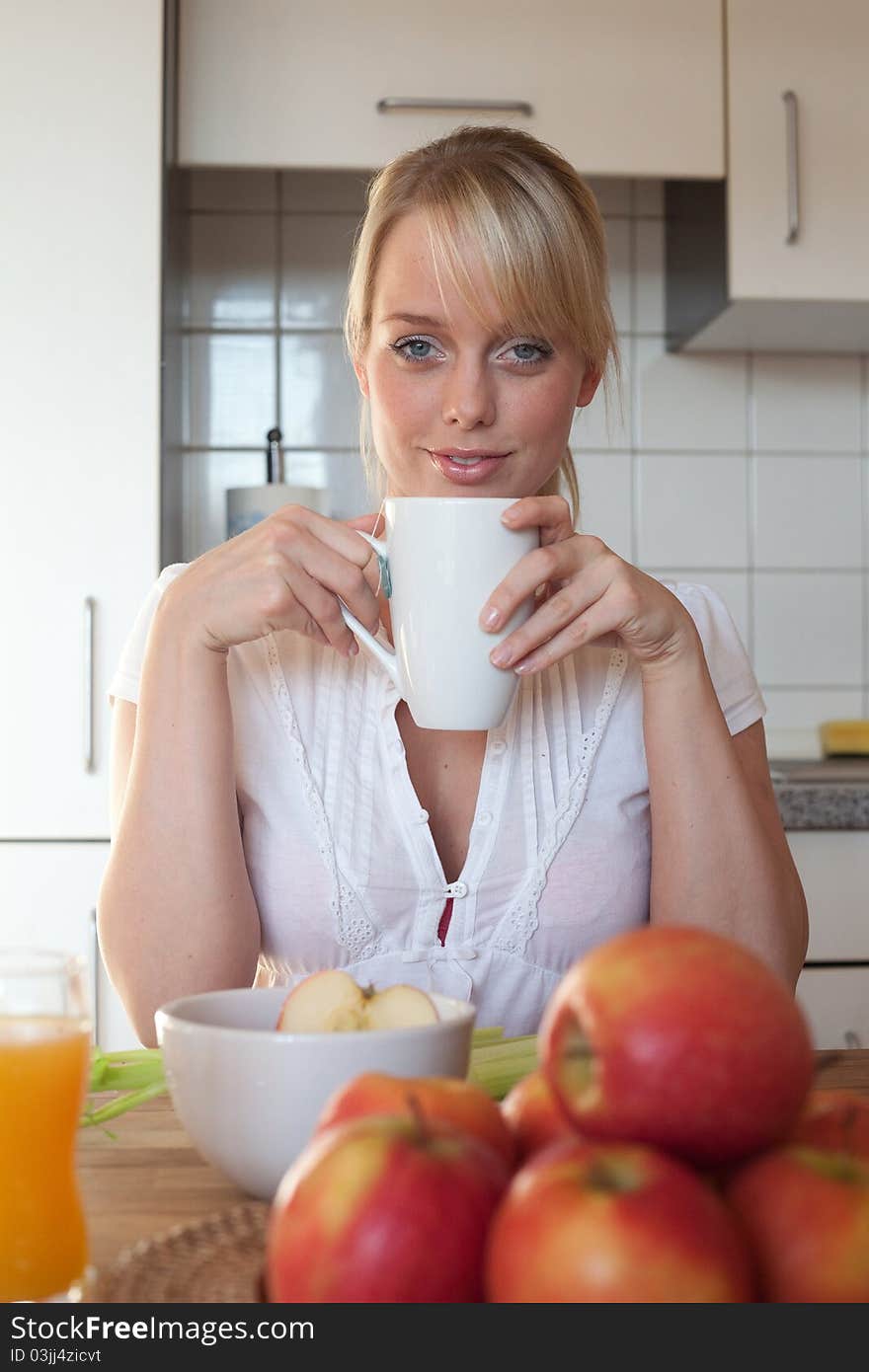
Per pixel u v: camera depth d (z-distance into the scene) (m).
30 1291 0.52
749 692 1.18
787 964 0.98
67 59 1.92
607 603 0.85
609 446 2.42
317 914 1.04
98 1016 1.88
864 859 1.83
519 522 0.73
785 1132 0.42
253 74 2.10
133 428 1.92
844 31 2.16
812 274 2.14
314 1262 0.39
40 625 1.90
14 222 1.92
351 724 1.07
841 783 1.91
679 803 0.96
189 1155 0.69
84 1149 0.70
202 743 0.93
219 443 2.38
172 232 2.05
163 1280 0.47
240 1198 0.62
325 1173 0.40
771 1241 0.39
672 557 2.43
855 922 1.83
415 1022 0.63
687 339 2.34
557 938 1.06
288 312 2.39
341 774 1.06
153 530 1.92
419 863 1.04
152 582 1.92
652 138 2.15
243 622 0.89
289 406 2.39
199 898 0.93
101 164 1.93
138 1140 0.71
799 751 2.44
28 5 1.92
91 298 1.92
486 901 1.05
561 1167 0.38
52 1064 0.53
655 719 0.95
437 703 0.75
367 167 2.12
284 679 1.08
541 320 1.00
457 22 2.12
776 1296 0.39
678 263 2.37
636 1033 0.41
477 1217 0.39
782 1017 0.42
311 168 2.12
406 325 1.01
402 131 2.12
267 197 2.38
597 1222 0.36
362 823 1.05
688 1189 0.37
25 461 1.91
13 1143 0.52
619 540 2.42
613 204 2.43
